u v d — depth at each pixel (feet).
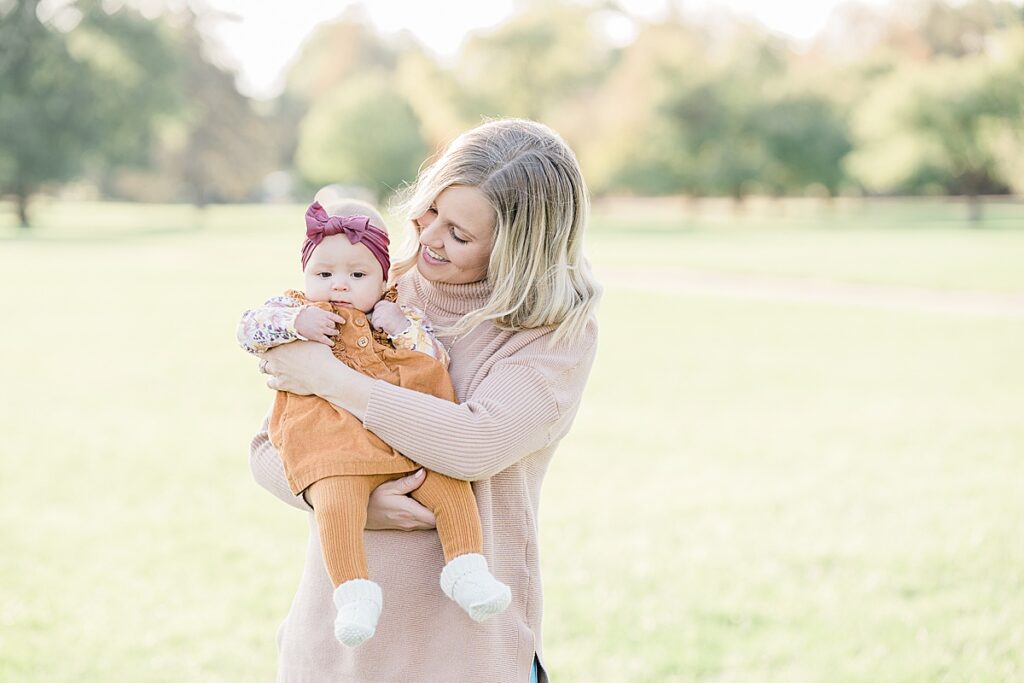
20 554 18.24
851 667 13.57
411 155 195.52
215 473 23.88
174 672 13.52
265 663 13.89
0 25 161.58
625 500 21.75
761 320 52.80
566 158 7.17
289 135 281.13
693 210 198.70
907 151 159.94
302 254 7.54
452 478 6.91
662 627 15.02
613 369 38.04
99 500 21.66
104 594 16.33
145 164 198.29
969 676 13.23
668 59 189.47
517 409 6.87
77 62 163.63
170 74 177.78
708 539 19.15
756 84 191.42
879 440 27.07
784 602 16.01
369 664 7.00
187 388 34.30
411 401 6.73
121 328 49.34
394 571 7.01
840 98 195.83
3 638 14.43
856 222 160.35
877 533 19.38
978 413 30.32
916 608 15.66
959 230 130.52
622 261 88.63
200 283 72.43
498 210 6.91
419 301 7.77
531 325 7.16
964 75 156.76
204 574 17.39
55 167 162.40
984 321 51.85
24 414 30.12
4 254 97.50
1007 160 158.10
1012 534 19.03
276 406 7.32
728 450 26.03
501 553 7.30
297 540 19.24
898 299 61.98
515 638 7.23
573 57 192.75
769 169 189.57
